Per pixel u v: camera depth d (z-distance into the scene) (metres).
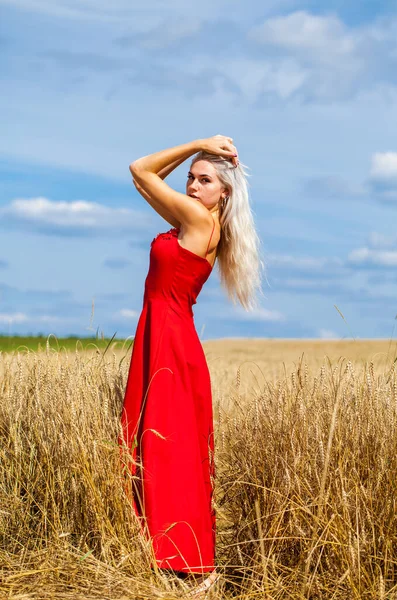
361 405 4.05
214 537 4.02
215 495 4.25
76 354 4.82
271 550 3.57
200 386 3.99
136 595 3.24
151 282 4.02
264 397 4.50
